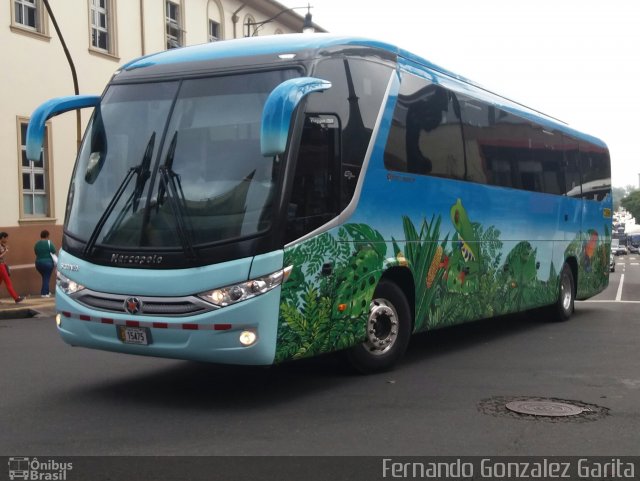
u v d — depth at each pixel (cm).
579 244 1458
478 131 1054
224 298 653
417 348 1057
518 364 926
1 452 563
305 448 572
